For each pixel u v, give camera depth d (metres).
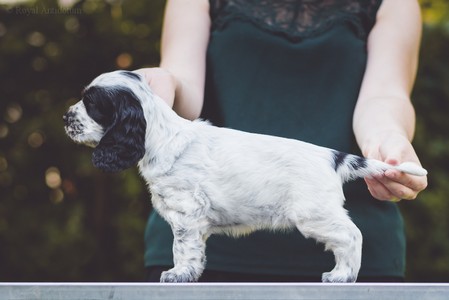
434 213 6.18
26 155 6.49
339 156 2.36
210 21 3.63
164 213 2.31
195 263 2.25
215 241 3.21
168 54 3.42
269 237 3.17
